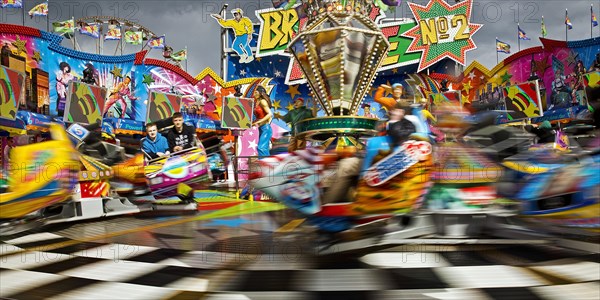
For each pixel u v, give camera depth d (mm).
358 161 4145
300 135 9867
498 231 4387
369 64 10086
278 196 4262
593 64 23125
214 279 3191
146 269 3508
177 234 5227
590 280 3021
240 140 20641
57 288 3018
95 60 20188
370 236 4012
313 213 4129
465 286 2939
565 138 7383
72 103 9930
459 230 4195
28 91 17547
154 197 7770
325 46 9828
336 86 9969
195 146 8180
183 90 22125
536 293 2766
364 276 3213
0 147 10625
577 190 4172
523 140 4672
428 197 4199
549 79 24359
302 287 2980
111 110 20578
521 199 4473
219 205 8852
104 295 2859
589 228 4160
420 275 3217
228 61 25438
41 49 18312
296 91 26172
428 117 4445
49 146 5145
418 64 24828
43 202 5078
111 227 5926
